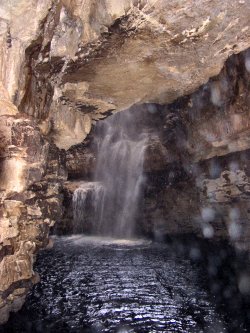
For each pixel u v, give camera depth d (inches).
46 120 171.9
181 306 208.4
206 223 372.5
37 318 183.5
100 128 594.2
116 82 187.3
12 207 150.0
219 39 158.4
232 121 265.0
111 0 121.5
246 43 168.7
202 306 208.7
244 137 264.7
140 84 195.5
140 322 183.9
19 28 123.6
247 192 288.4
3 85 127.7
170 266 315.0
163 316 192.1
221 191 323.6
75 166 591.8
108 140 586.2
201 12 133.8
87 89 191.0
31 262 178.7
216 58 179.8
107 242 462.3
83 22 134.4
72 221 540.1
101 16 130.1
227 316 192.4
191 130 341.4
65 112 197.8
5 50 125.4
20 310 187.6
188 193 400.5
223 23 145.3
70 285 251.4
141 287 247.3
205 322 184.5
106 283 257.1
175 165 427.5
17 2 114.1
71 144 224.2
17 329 167.3
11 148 141.3
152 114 452.1
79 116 215.8
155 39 147.6
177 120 370.6
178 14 132.3
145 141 494.3
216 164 325.1
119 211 532.1
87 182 579.5
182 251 386.6
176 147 405.1
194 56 171.0
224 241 343.9
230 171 304.8
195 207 388.2
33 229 173.3
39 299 216.7
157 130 457.4
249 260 298.8
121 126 557.6
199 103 305.6
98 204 547.2
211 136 303.0
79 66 163.5
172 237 445.4
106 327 176.7
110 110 223.5
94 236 527.5
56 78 169.3
